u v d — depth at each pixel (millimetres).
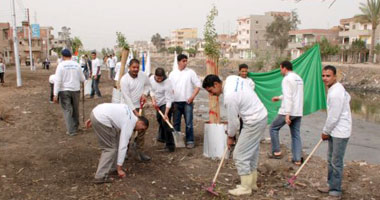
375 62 45000
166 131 6727
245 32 79812
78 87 7977
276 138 6547
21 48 61750
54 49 75000
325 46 50219
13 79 23484
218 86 4871
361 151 8258
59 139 7559
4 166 5734
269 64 47094
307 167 6160
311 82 7352
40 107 11734
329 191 4965
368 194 5008
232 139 4941
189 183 5258
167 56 112312
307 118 12602
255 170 5020
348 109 4695
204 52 6980
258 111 4711
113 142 5219
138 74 6340
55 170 5648
